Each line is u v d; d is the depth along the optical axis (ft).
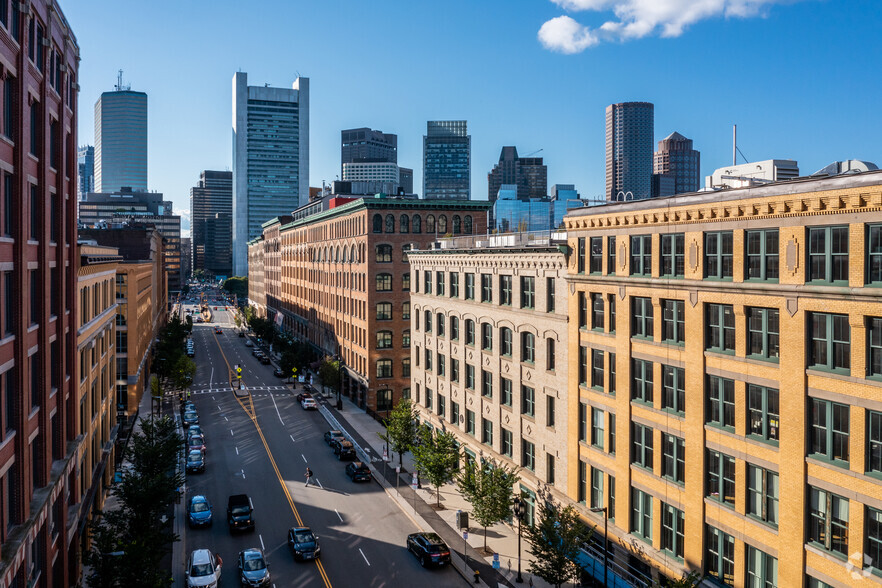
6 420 72.28
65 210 102.06
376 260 247.70
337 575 115.55
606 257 106.42
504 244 147.13
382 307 248.93
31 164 80.53
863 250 67.00
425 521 141.08
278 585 111.24
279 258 490.08
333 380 263.49
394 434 175.11
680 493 91.50
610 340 105.81
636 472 100.37
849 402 68.74
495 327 143.95
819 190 70.74
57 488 92.12
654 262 95.71
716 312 86.48
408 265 251.80
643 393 99.66
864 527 67.67
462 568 117.60
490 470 132.36
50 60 89.97
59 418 95.81
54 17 90.27
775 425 78.07
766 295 77.71
